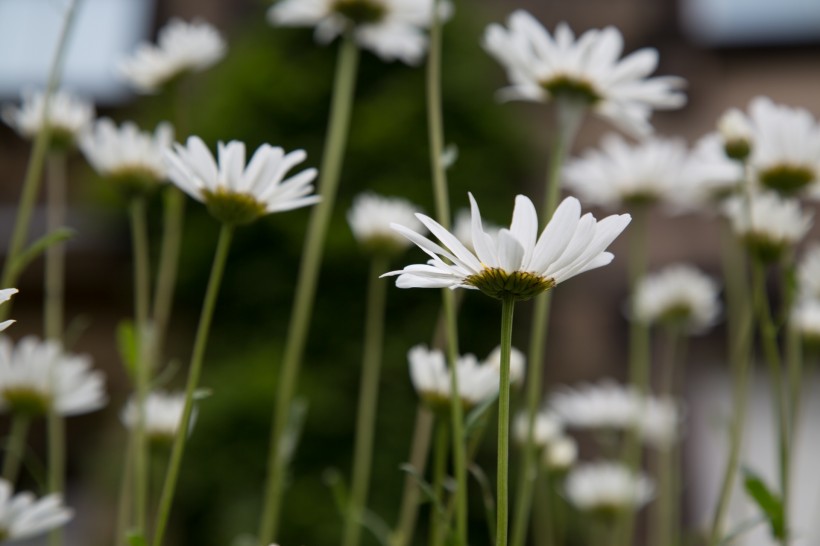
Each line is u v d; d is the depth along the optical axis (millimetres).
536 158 2549
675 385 2547
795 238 944
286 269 2309
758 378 2414
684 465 2510
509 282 777
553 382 2598
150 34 3225
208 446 2059
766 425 2381
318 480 2010
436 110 921
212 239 2352
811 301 1051
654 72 3074
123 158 986
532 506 1227
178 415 988
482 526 1870
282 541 1951
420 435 989
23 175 3100
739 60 3078
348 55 1034
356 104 2469
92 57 3217
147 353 962
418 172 2391
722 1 3117
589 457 2564
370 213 1067
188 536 2035
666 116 3045
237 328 2316
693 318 1189
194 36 1097
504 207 2412
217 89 2574
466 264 781
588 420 1248
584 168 1114
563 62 964
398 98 2451
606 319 2785
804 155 981
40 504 889
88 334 2893
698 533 1099
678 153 1103
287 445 961
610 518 1126
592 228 776
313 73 2500
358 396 2123
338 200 2342
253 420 2070
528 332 2240
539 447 1053
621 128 3012
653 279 1274
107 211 2535
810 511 1977
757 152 987
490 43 972
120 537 964
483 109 2471
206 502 2033
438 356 912
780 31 3057
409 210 1094
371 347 1047
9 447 956
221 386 2160
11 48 3207
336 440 2061
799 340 1052
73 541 2490
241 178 851
